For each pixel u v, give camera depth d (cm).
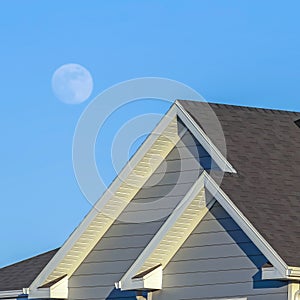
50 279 7125
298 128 7181
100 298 7000
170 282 6462
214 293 6288
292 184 6506
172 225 6388
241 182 6356
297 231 6062
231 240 6269
